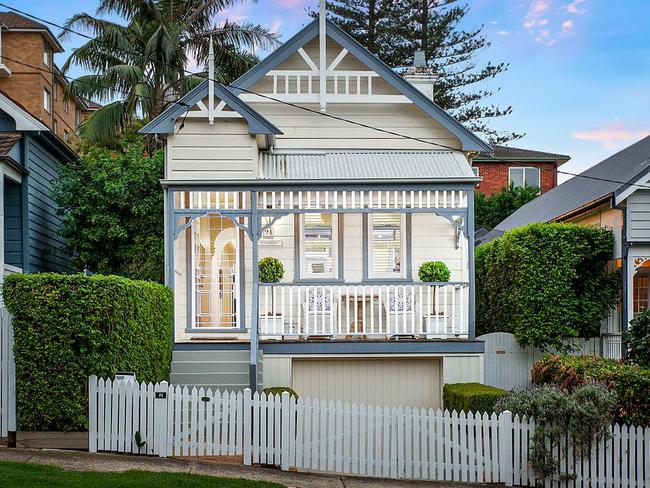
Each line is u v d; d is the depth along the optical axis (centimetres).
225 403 1259
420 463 1270
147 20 3106
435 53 4041
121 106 2944
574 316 1806
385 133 1903
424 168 1748
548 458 1215
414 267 1845
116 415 1225
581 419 1212
